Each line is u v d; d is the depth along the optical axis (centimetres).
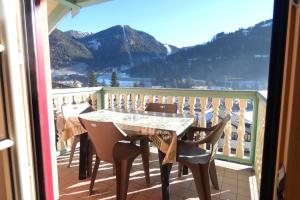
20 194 76
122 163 201
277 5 59
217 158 311
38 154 96
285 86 54
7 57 71
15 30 75
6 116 73
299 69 44
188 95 328
